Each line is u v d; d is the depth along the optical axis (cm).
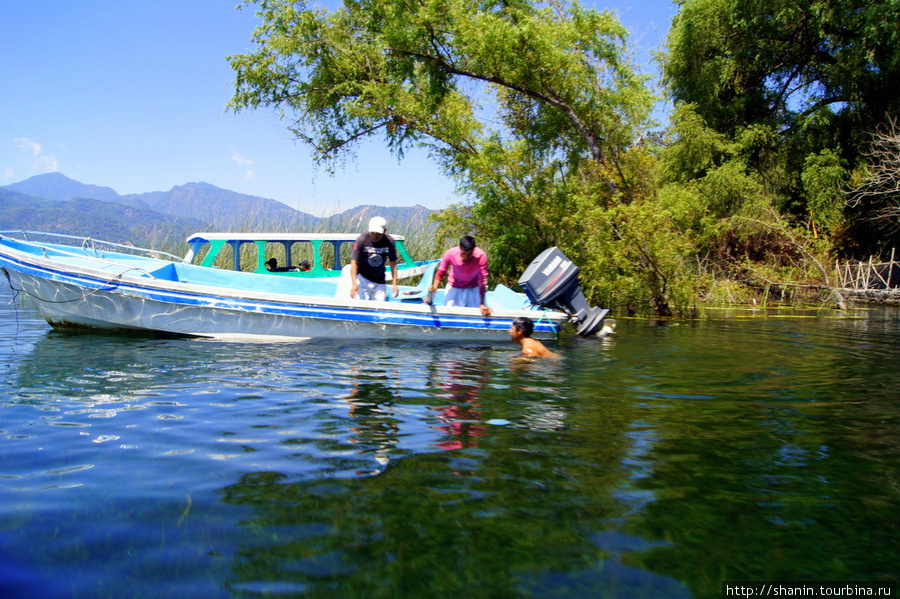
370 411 467
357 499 299
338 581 226
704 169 2083
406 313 868
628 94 1473
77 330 918
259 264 1114
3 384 550
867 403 512
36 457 354
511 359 729
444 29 1488
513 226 1502
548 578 230
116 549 247
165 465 343
